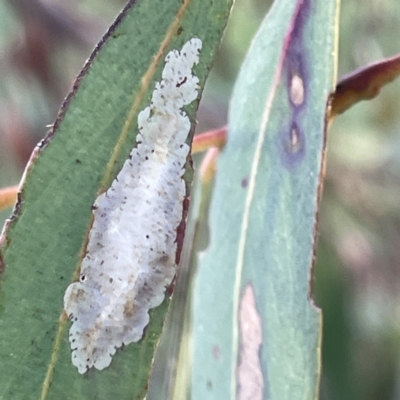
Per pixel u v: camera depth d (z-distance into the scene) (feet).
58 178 0.64
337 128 1.29
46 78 1.23
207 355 0.71
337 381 1.06
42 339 0.64
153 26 0.65
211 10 0.66
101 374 0.64
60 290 0.64
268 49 0.70
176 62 0.65
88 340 0.64
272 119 0.69
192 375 0.72
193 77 0.66
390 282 1.23
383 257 1.24
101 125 0.65
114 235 0.65
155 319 0.65
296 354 0.68
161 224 0.65
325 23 0.68
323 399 1.05
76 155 0.64
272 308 0.69
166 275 0.65
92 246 0.64
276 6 0.70
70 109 0.64
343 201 1.27
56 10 1.23
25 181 0.64
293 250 0.68
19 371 0.64
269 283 0.69
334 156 1.28
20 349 0.64
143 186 0.65
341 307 1.09
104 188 0.65
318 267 1.12
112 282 0.64
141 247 0.65
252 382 0.69
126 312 0.64
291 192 0.68
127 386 0.64
